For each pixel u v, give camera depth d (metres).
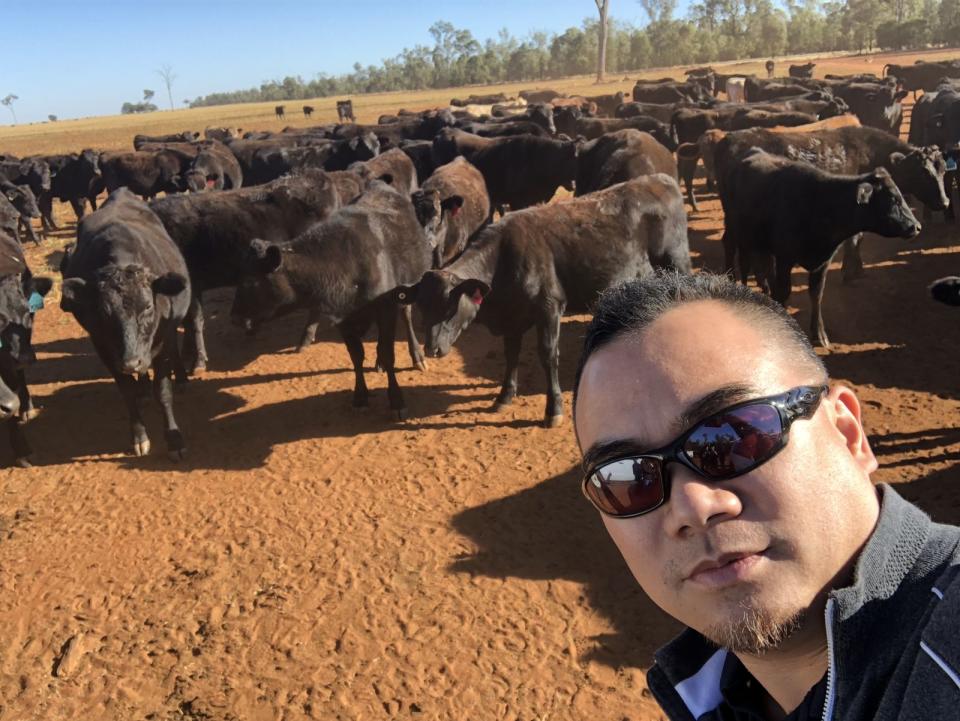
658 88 36.25
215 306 12.25
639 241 7.57
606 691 4.00
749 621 1.02
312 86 172.88
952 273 10.68
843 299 9.95
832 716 0.97
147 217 8.73
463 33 150.50
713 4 118.44
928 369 7.68
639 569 1.14
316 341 10.29
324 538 5.66
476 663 4.28
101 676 4.45
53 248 18.38
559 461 6.55
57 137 60.81
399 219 8.07
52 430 8.00
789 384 1.05
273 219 9.77
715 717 1.40
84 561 5.62
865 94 25.34
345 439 7.33
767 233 9.31
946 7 87.69
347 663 4.37
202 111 117.00
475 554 5.29
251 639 4.64
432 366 9.05
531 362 8.95
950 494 5.40
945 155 13.10
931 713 0.80
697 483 1.02
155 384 7.04
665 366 1.07
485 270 6.91
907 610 0.95
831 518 1.02
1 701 4.34
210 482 6.70
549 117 25.41
